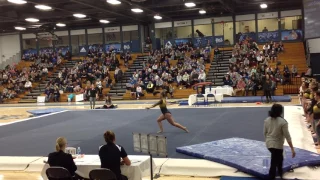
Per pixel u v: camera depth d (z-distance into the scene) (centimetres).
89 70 3016
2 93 3025
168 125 1279
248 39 2847
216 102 1938
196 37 3144
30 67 3356
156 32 3262
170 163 753
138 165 619
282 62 2588
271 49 2684
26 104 2762
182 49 2981
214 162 735
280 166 609
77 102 2666
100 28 3416
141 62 3070
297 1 2567
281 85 2309
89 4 2150
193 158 780
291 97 2077
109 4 2317
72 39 3509
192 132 1105
